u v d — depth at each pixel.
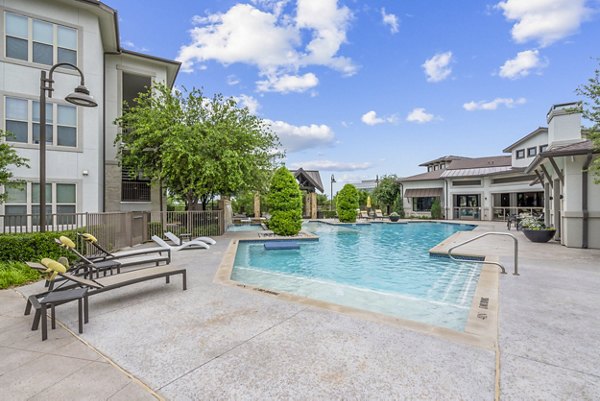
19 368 2.97
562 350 3.25
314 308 4.54
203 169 13.16
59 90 12.54
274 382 2.71
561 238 11.98
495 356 3.11
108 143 15.94
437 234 18.72
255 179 16.11
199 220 15.06
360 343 3.40
